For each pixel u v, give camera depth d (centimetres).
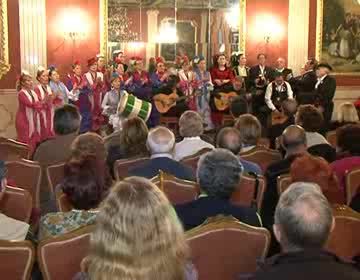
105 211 167
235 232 259
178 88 1048
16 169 448
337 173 419
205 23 1145
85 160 278
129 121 461
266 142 678
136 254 162
